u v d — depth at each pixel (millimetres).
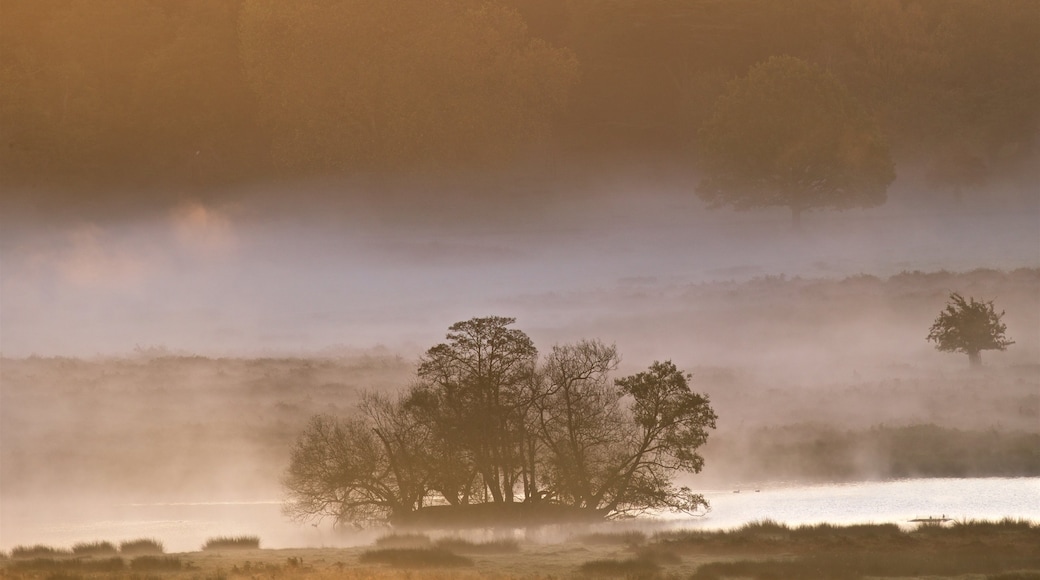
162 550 98188
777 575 77812
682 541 96250
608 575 80625
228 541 100688
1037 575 75438
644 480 121500
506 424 123625
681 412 120750
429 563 86250
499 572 81812
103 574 79188
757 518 114750
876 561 81438
